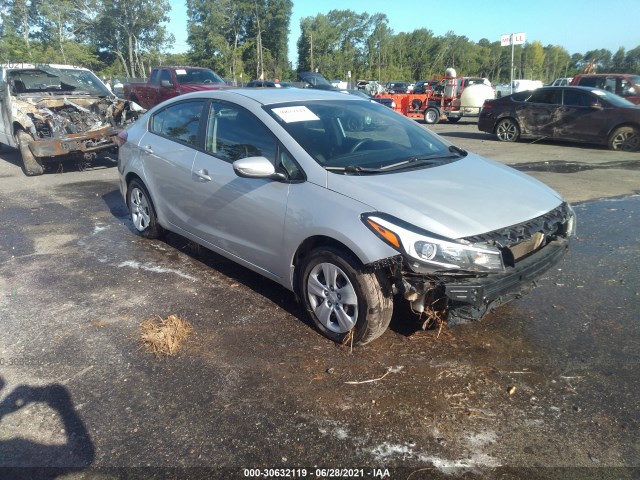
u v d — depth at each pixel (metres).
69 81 10.48
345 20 82.06
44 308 3.92
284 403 2.80
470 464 2.37
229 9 63.94
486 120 14.23
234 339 3.45
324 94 4.52
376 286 3.08
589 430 2.58
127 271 4.64
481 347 3.34
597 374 3.05
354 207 3.08
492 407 2.76
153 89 15.32
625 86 14.74
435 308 3.04
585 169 9.38
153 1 60.00
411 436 2.55
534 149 12.16
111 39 61.47
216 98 4.29
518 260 3.17
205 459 2.41
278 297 4.08
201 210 4.29
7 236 5.65
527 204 3.28
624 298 4.04
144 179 5.00
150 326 3.55
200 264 4.80
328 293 3.35
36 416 2.71
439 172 3.56
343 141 3.79
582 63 112.00
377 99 20.64
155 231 5.27
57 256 5.02
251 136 3.85
